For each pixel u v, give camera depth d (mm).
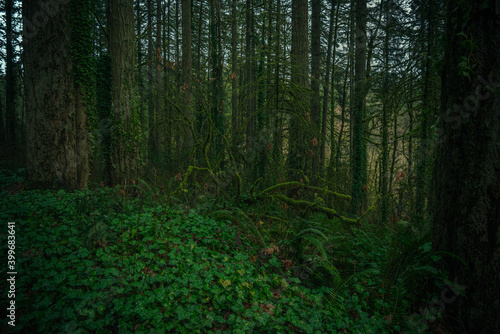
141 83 10383
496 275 2646
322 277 3949
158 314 2588
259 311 2973
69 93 6465
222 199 6469
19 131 19250
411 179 6598
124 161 6594
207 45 18906
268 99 6824
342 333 2906
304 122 6703
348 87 17859
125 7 6500
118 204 4633
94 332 2344
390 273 3850
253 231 4852
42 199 5137
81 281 2803
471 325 2758
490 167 2689
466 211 2818
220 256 3918
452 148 2963
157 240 3873
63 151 6332
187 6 11609
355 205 9922
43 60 6090
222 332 2658
